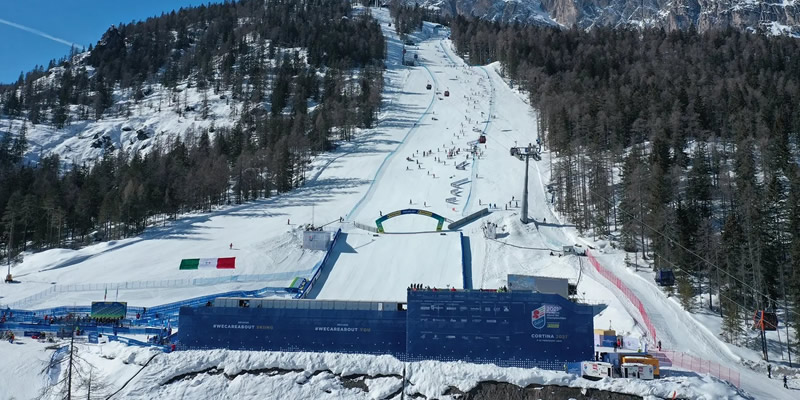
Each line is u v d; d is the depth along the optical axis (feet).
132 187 322.34
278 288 228.63
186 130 571.69
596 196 297.12
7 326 182.70
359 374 132.77
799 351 177.78
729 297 201.46
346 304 145.59
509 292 142.72
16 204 302.25
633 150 327.06
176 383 131.54
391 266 253.03
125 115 637.71
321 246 271.08
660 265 227.61
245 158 383.45
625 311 193.16
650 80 472.44
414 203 334.03
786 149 296.92
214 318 146.00
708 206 275.59
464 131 490.08
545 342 139.44
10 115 638.12
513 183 361.71
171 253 266.98
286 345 143.64
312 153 450.71
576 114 395.75
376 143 469.16
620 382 127.24
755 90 419.54
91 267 252.83
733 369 160.86
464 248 271.49
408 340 140.15
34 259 270.87
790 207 230.07
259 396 127.24
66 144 575.79
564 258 250.78
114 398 126.41
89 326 181.68
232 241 280.92
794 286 191.11
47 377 144.36
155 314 197.47
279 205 341.62
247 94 633.20
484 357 138.82
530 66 607.78
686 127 369.50
